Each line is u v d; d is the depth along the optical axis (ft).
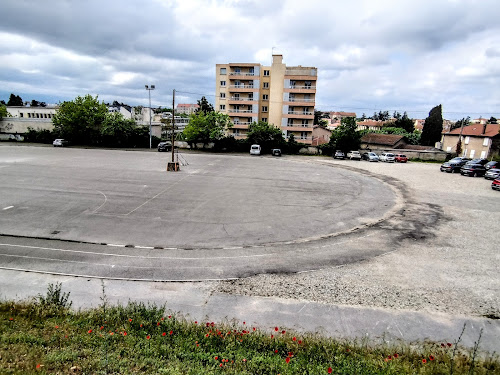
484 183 88.43
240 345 20.66
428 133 225.97
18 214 49.60
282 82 191.42
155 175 87.10
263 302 27.91
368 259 37.24
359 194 72.08
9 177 76.38
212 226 47.34
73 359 17.76
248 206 58.85
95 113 170.71
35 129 186.09
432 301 28.63
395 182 88.79
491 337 23.91
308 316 26.02
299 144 169.27
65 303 25.09
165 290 29.58
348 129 158.71
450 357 20.58
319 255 38.14
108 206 55.52
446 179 94.84
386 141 197.36
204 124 166.81
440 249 40.55
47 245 38.68
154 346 19.74
